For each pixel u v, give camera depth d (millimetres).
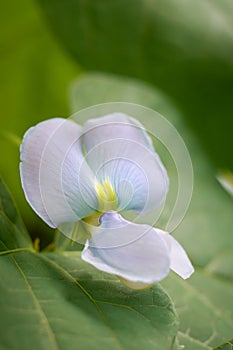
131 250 199
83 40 305
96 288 205
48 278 204
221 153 316
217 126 315
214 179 277
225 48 310
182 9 311
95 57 307
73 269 209
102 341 193
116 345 193
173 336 198
